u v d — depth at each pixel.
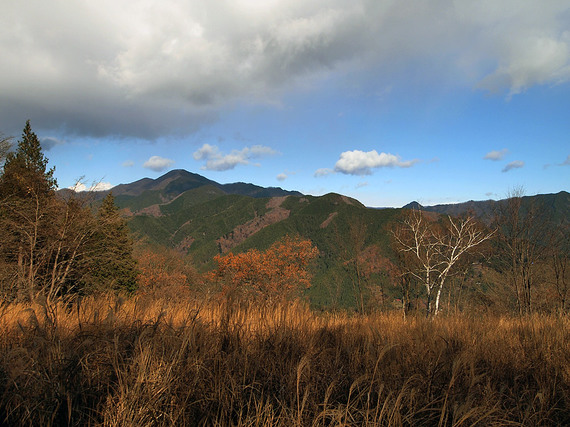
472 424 1.70
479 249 17.42
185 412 1.79
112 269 21.30
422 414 1.89
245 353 2.38
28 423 1.65
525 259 17.20
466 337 3.60
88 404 1.81
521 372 2.67
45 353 2.14
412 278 15.57
